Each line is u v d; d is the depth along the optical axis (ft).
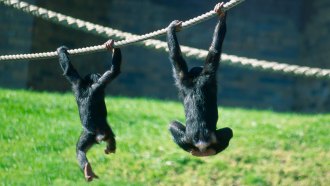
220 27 65.98
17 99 125.70
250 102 199.31
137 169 102.01
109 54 195.52
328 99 188.85
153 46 77.66
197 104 65.00
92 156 105.29
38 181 96.58
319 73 69.36
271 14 203.51
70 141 110.32
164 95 196.54
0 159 102.68
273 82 200.34
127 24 197.88
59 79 181.16
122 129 116.88
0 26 171.53
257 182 98.94
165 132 116.88
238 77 199.31
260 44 202.49
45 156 105.19
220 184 98.84
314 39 199.00
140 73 196.24
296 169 101.91
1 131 111.14
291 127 119.55
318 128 118.01
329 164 103.35
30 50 173.17
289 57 203.72
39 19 174.70
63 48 73.20
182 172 101.60
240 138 112.47
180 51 66.69
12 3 81.61
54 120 118.62
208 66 66.03
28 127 113.60
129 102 137.18
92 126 68.80
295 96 200.23
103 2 194.49
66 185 95.61
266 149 108.37
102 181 97.66
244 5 202.39
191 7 200.64
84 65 189.67
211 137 63.46
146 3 199.00
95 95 69.62
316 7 200.64
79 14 187.52
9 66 171.83
